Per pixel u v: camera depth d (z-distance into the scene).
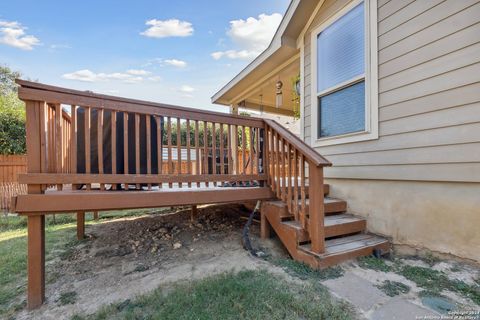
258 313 1.75
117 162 2.61
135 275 2.53
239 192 3.14
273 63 5.30
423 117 2.69
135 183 2.55
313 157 2.51
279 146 3.18
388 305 1.84
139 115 2.61
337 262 2.53
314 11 4.20
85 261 2.92
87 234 3.94
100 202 2.39
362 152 3.37
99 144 2.39
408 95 2.83
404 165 2.87
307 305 1.82
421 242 2.72
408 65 2.83
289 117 11.07
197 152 3.10
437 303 1.85
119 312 1.87
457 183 2.44
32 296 2.02
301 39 4.54
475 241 2.32
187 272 2.51
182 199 2.80
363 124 3.39
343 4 3.66
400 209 2.93
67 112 2.96
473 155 2.31
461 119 2.38
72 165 2.28
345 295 1.98
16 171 7.40
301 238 2.71
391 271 2.41
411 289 2.06
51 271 2.67
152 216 4.91
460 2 2.40
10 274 2.62
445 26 2.51
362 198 3.38
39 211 2.13
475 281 2.14
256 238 3.38
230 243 3.29
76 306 2.01
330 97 3.95
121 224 4.43
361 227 3.24
